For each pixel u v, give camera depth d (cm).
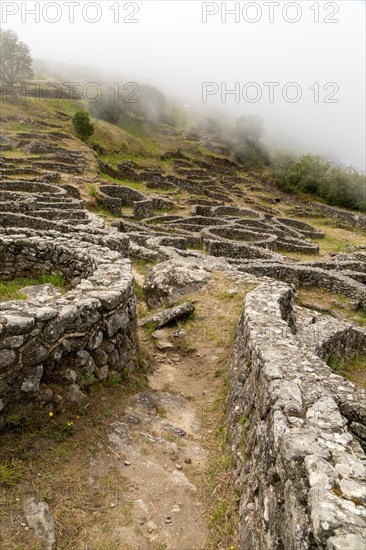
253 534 374
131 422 558
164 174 6631
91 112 9669
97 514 412
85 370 561
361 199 7506
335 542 248
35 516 380
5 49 8100
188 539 412
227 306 963
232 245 2383
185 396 688
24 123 6247
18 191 2912
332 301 1623
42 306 529
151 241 1967
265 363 484
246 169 9894
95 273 742
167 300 1044
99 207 3378
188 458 523
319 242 3825
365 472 313
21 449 450
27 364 473
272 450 376
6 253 1042
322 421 377
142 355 793
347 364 1115
